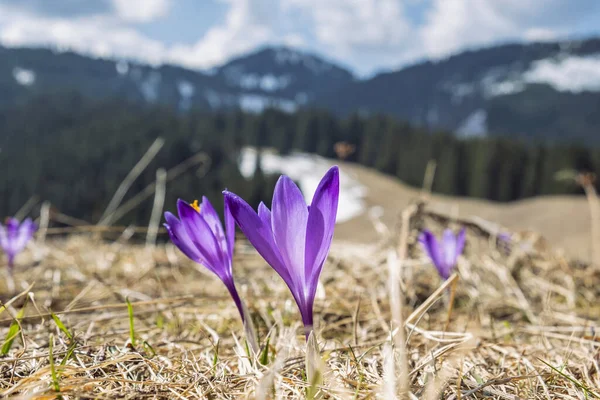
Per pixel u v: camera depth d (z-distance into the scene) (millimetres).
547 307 2385
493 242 3518
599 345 1617
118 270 3553
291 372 1267
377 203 49719
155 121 100812
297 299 1073
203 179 64625
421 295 2660
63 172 82062
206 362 1444
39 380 1123
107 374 1252
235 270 3379
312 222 1025
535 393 1215
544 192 63812
